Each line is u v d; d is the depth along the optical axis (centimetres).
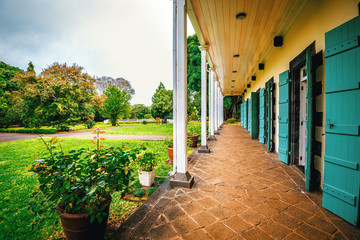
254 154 537
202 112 563
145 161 320
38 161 165
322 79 278
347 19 222
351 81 190
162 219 205
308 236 173
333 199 212
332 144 216
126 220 203
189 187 290
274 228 186
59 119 1631
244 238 171
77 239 164
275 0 330
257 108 884
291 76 421
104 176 179
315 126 292
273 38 510
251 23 421
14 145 824
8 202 267
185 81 316
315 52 296
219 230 184
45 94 1493
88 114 1827
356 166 183
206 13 375
